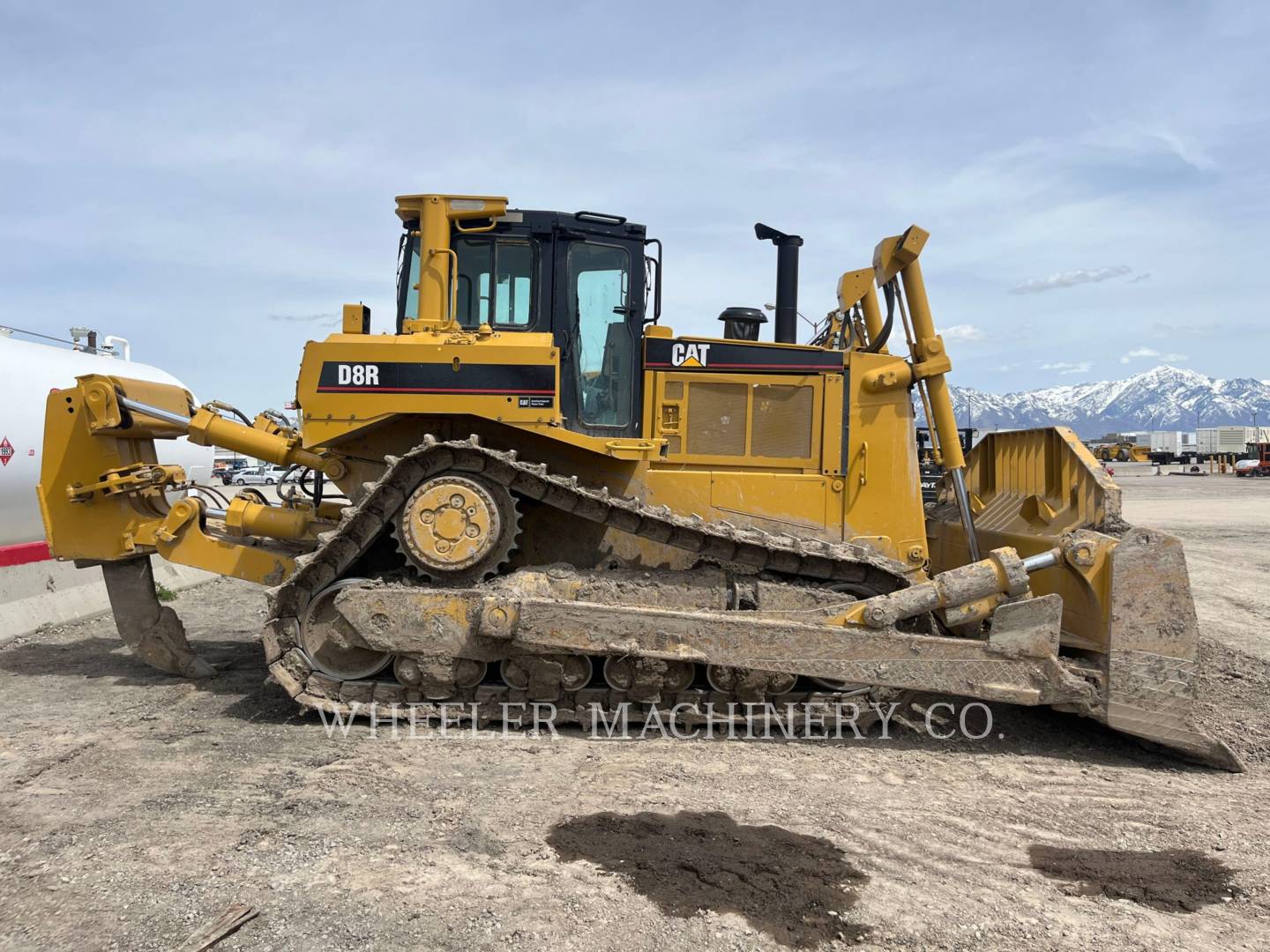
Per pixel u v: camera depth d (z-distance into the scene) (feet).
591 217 19.58
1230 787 15.29
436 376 17.42
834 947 10.02
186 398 22.49
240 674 21.70
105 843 12.25
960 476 20.36
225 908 10.55
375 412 17.46
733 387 19.70
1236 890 11.52
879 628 16.67
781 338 23.11
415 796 13.98
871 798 14.37
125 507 20.47
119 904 10.62
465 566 17.06
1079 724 18.75
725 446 19.67
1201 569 43.86
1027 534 20.22
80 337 38.19
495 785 14.52
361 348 17.47
